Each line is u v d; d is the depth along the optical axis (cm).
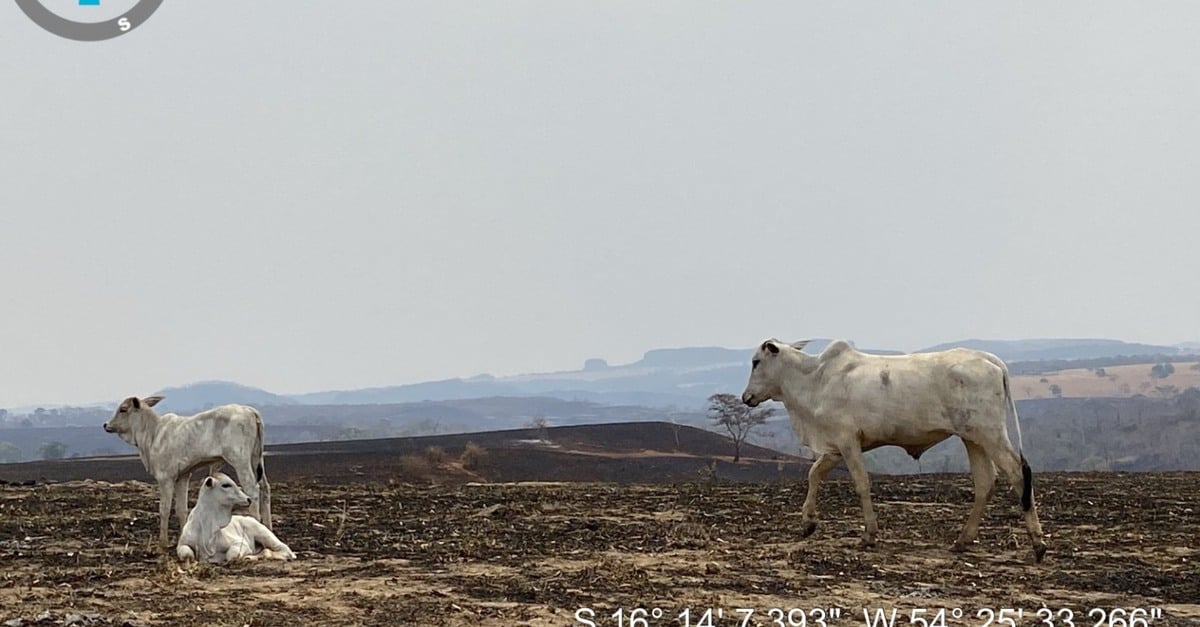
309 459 8225
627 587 1719
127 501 3244
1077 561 1989
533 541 2247
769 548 2127
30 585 1738
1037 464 17338
